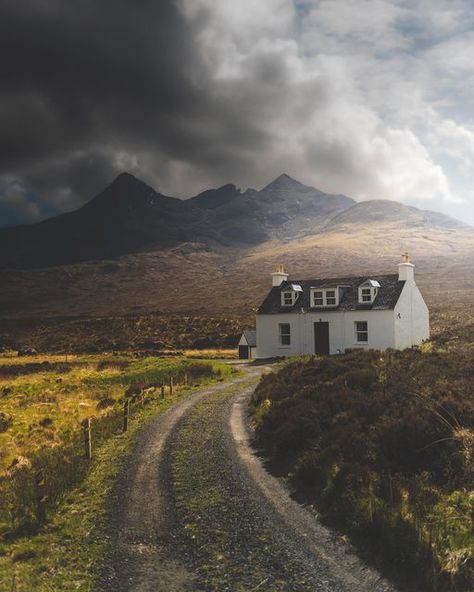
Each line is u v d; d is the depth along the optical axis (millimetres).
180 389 32250
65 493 14844
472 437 14602
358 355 29734
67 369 53156
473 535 10938
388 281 50250
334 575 10234
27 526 12758
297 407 19609
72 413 28281
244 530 12234
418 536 10703
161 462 17250
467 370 22469
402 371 23484
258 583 10031
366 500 12414
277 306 53000
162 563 10914
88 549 11578
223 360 57000
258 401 24203
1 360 74250
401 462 14352
